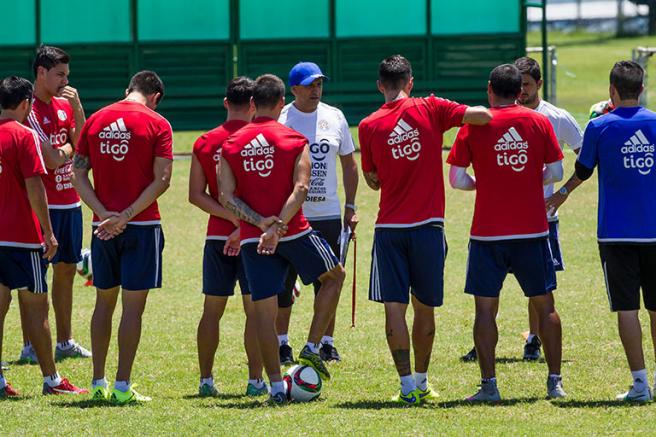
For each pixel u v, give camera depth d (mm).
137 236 27688
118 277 28297
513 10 77250
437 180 27281
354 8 77125
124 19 76688
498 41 77438
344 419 25344
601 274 45969
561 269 33188
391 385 30156
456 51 77500
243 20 77000
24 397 28875
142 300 27922
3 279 28594
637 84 27359
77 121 34188
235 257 29094
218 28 77250
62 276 34438
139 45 76812
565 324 37656
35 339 29109
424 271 27266
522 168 27062
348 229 33844
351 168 33844
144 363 33500
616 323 37656
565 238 52875
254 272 27141
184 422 25172
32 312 29109
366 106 77312
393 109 27328
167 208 60875
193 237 54938
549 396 27859
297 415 25812
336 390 29609
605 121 27406
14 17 75875
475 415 25594
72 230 34094
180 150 74500
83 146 27953
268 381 30828
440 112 27328
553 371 27875
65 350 34812
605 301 41219
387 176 27219
